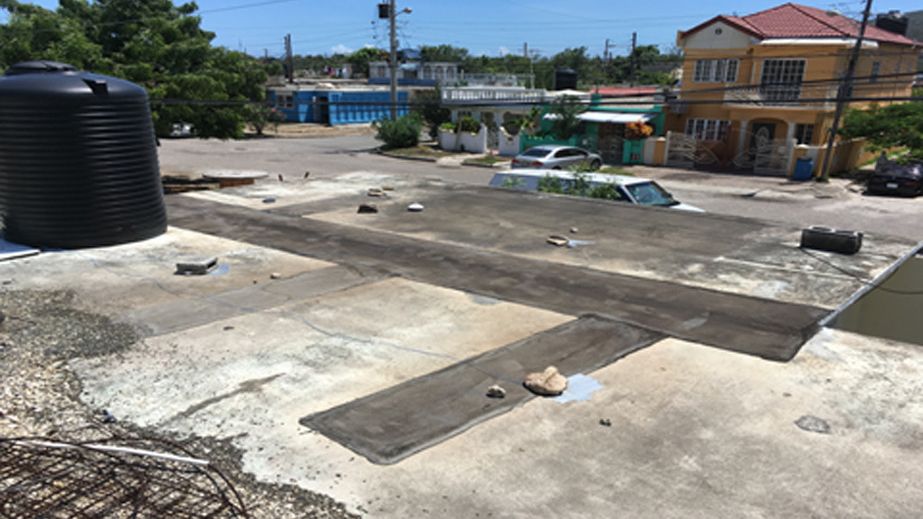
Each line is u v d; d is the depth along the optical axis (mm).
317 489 3674
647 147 32062
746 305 6824
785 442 4215
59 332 5988
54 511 3334
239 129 20031
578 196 13211
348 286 7449
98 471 3697
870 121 27297
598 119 33031
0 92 8281
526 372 5234
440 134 37438
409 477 3797
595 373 5223
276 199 12930
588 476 3832
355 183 15000
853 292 7246
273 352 5598
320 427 4348
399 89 50281
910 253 8961
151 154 9469
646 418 4512
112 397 4754
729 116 31141
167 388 4910
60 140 8430
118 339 5840
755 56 29781
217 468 3834
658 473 3863
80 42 17562
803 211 20516
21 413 4477
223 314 6516
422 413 4547
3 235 9109
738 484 3762
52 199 8617
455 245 9352
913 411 4637
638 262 8492
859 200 22625
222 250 9031
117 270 8000
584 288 7398
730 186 25578
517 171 15117
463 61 88562
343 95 55562
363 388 4953
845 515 3500
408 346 5770
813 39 28656
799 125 29406
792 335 6012
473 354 5602
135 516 3291
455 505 3553
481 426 4375
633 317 6496
